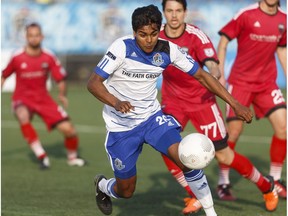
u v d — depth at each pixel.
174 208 27.84
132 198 30.02
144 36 20.70
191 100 27.00
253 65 29.92
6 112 66.62
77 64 87.25
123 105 20.00
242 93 30.14
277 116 29.91
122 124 22.72
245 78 30.09
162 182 34.03
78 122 58.97
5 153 45.00
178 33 26.28
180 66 22.19
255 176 26.48
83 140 50.03
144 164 39.88
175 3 25.59
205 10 78.31
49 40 82.06
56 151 46.12
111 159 23.22
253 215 26.23
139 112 22.52
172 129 22.55
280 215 26.33
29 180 35.28
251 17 29.36
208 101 27.02
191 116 27.22
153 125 22.62
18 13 81.19
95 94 20.94
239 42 30.08
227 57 75.44
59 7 81.81
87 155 43.78
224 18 78.25
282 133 29.94
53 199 30.05
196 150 20.73
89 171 38.06
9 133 54.34
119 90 22.19
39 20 81.69
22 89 40.53
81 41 81.75
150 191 31.64
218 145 26.83
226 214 26.30
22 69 40.31
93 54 85.19
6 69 40.84
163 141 22.31
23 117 39.38
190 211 25.44
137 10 20.72
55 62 41.19
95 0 83.19
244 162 26.47
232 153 26.83
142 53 21.45
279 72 76.44
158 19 20.53
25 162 41.47
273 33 29.44
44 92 40.69
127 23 80.88
